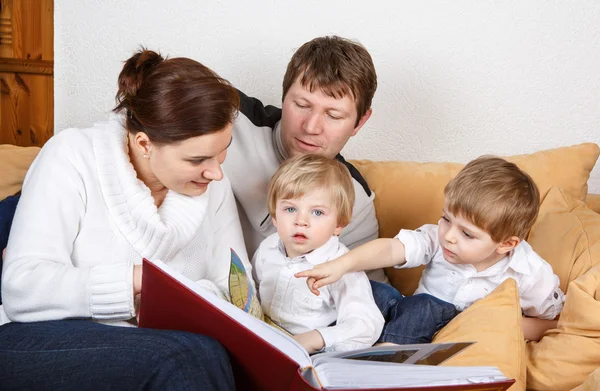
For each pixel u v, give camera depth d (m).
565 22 1.87
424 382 0.93
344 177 1.37
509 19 1.87
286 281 1.40
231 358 0.99
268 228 1.60
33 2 2.51
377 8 1.86
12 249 1.10
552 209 1.62
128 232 1.19
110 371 0.93
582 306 1.25
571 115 1.93
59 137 1.20
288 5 1.85
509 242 1.38
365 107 1.54
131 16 1.85
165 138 1.09
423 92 1.91
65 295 1.06
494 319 1.22
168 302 0.97
